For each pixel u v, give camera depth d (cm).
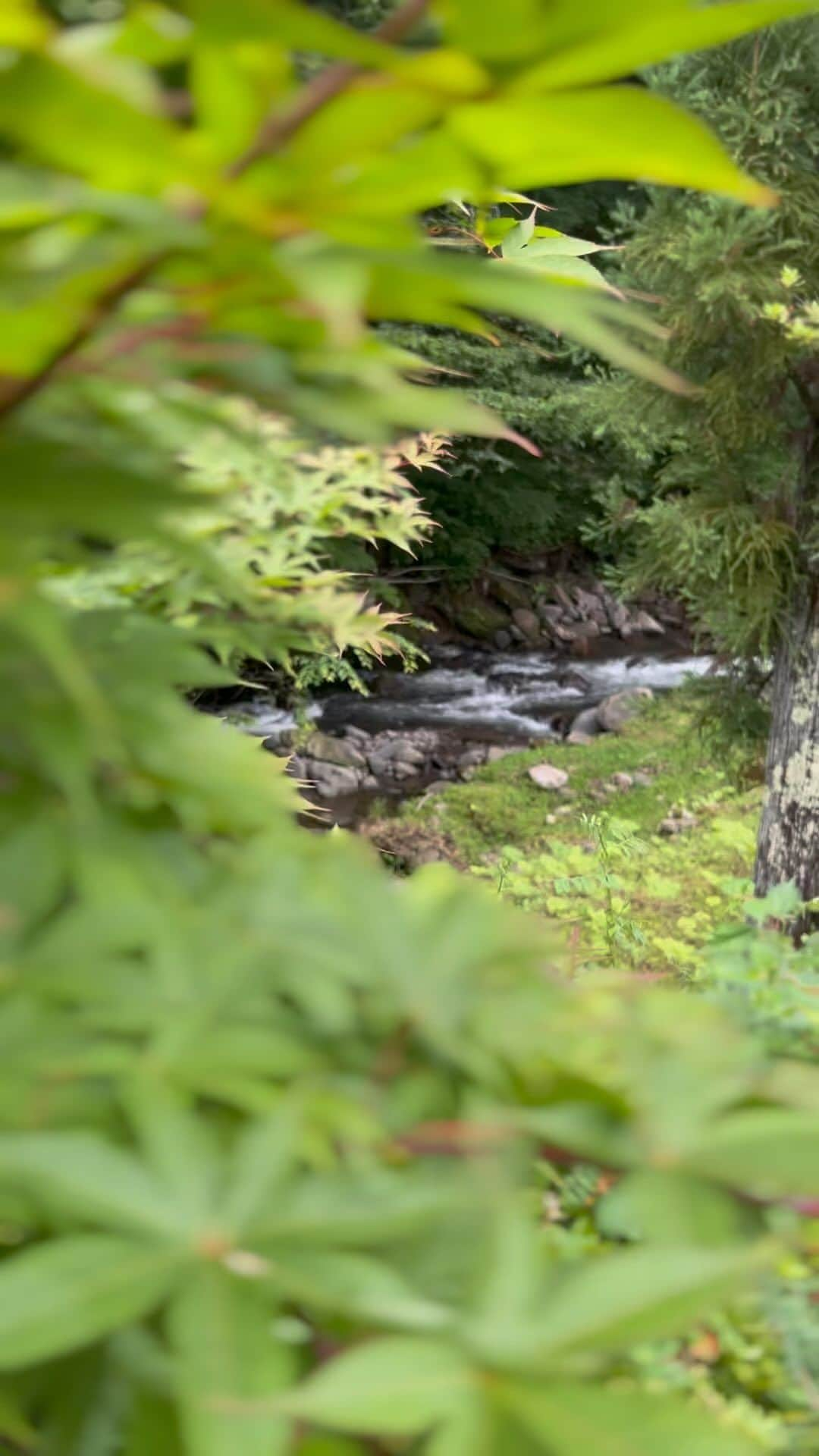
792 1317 109
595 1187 117
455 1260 52
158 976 62
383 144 49
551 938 73
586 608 1709
